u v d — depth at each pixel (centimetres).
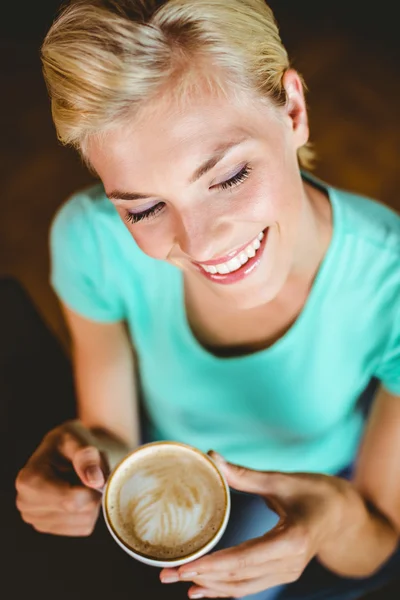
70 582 118
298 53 316
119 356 153
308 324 129
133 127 91
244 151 94
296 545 109
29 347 151
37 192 284
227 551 108
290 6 334
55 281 150
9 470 134
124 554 119
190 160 92
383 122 291
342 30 323
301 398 137
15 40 338
